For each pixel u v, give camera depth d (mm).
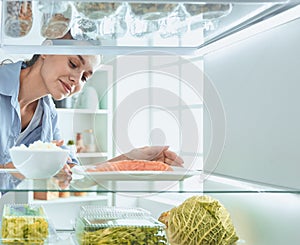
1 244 1037
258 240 1084
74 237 1123
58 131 2273
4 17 957
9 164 1133
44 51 1246
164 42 1253
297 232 926
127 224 998
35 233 1053
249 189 902
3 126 1938
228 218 1097
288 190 913
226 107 1354
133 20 993
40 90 1989
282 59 1042
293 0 859
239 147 1266
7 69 1945
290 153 1000
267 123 1112
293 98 993
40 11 911
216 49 1326
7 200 1498
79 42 1213
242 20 1022
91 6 878
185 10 918
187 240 1054
